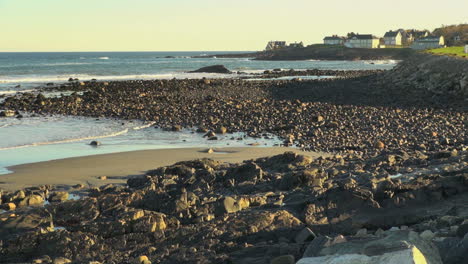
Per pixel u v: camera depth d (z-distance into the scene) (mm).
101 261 9922
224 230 10945
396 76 62469
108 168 19469
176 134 28141
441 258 7207
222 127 28531
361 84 62438
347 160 19250
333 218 11461
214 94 52094
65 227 12180
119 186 16000
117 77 88812
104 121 33281
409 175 14961
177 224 11859
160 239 10984
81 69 117938
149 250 10250
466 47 75812
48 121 33281
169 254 9844
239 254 9398
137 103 43219
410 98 44656
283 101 43062
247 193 14562
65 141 25750
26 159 21281
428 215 11039
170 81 71938
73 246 10711
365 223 10977
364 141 24719
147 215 11891
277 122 31656
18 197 15062
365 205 11750
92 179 17781
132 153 22469
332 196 12305
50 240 10852
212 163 18562
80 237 10953
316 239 7785
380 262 6375
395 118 32375
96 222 11828
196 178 16141
